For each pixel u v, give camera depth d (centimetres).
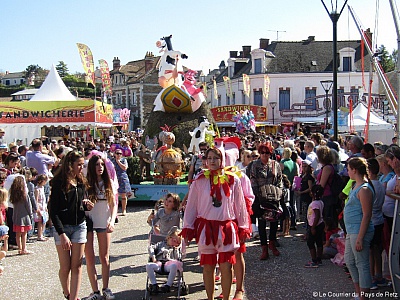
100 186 568
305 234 865
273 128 3738
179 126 1636
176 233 593
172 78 1694
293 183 913
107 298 566
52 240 930
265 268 691
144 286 621
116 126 3800
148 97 5703
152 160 1353
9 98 6700
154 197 1246
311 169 870
